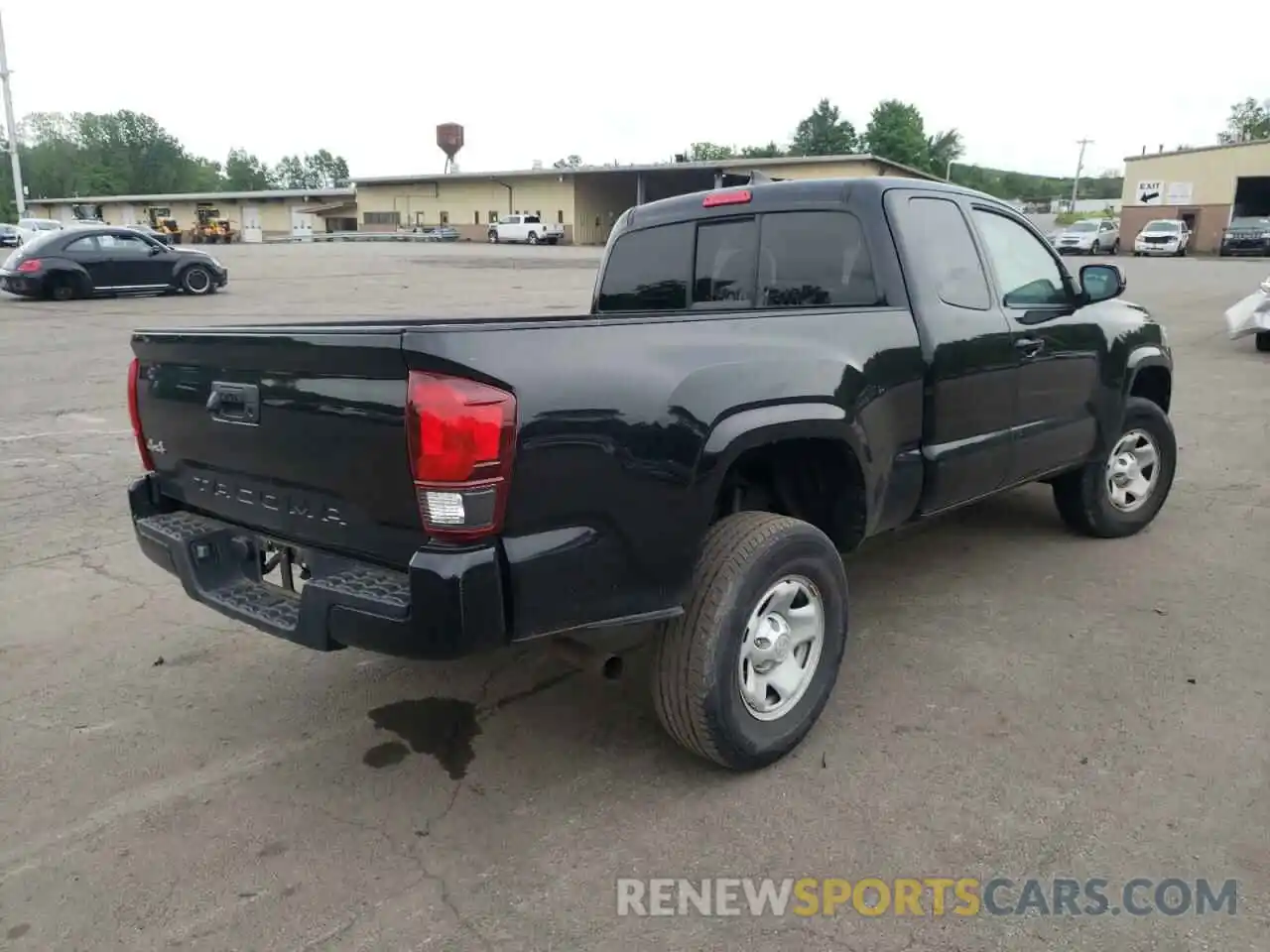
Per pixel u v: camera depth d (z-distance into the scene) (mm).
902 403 3688
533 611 2631
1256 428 8305
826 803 3057
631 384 2766
